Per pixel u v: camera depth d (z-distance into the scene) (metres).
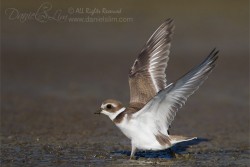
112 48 27.55
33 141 13.20
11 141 13.18
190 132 14.54
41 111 17.05
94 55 26.30
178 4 32.25
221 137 13.93
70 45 28.11
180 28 29.69
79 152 12.02
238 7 31.98
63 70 23.34
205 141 13.48
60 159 11.31
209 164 10.95
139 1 31.81
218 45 27.86
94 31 29.77
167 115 10.26
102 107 10.94
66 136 13.83
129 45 28.00
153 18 30.45
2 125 15.12
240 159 11.46
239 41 28.47
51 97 19.06
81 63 24.69
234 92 19.84
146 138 10.54
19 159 11.30
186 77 9.61
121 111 10.84
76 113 16.78
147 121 10.45
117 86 20.67
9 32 29.25
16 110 17.12
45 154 11.80
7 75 22.36
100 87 20.50
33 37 28.92
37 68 23.67
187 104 18.20
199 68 9.68
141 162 11.03
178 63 24.47
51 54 26.45
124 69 23.61
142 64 12.08
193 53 26.39
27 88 20.36
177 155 11.61
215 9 31.83
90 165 10.79
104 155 11.70
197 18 30.61
